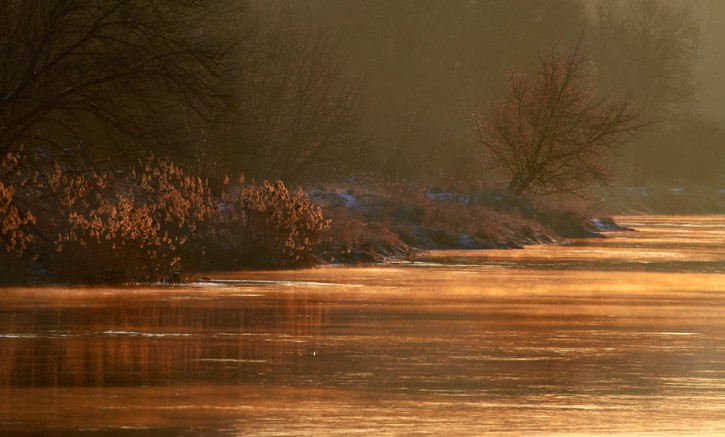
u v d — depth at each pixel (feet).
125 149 284.82
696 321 179.01
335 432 97.60
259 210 293.02
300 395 114.21
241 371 128.16
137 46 259.19
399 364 133.69
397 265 306.55
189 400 111.34
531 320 178.70
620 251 387.14
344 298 211.00
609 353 143.33
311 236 303.68
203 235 280.51
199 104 382.83
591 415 105.29
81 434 96.58
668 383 122.21
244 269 278.87
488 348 147.23
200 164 334.65
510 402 111.24
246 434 96.68
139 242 241.35
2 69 264.52
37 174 257.34
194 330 162.71
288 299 207.62
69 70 262.67
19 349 143.64
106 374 125.70
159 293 215.51
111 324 168.45
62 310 185.88
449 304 202.28
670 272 289.33
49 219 245.24
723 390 118.32
